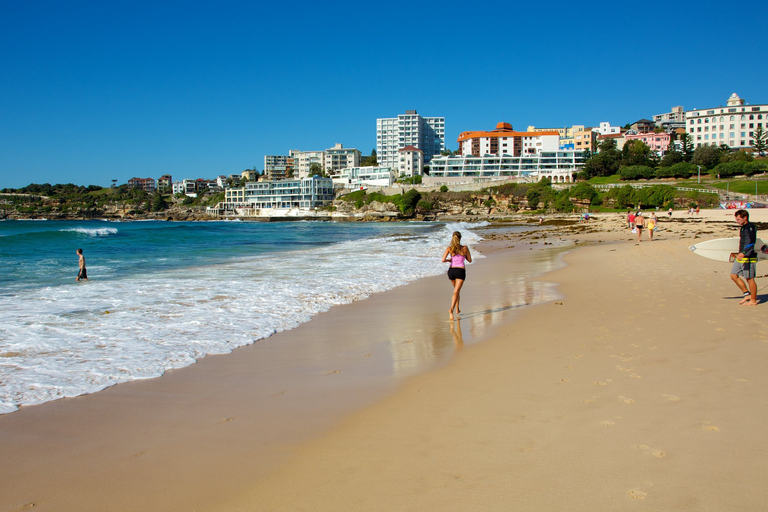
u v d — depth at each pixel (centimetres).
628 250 2445
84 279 1738
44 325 1020
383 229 8512
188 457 464
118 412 577
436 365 749
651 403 548
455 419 534
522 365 724
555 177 14175
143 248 3572
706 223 5072
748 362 670
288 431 518
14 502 391
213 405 599
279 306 1249
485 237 4641
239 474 430
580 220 7756
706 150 12888
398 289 1550
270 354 831
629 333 867
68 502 391
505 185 14000
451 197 14750
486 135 18025
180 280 1719
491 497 378
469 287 1570
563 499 372
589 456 436
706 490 376
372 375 709
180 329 998
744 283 1051
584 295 1293
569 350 787
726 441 452
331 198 18250
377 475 420
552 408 551
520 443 468
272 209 18162
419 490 393
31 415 567
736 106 15912
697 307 1038
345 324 1063
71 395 632
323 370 739
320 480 415
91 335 941
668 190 10106
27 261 2523
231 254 3003
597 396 579
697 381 608
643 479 395
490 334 936
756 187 9856
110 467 447
